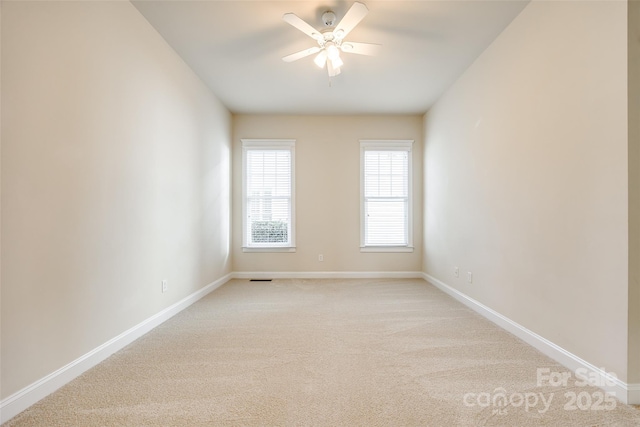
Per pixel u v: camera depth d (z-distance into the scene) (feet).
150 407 5.58
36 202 5.73
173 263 10.85
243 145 17.37
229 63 11.71
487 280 10.50
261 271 17.44
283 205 17.57
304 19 9.18
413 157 17.51
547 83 7.63
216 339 8.71
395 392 6.05
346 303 12.35
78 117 6.68
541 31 7.86
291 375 6.72
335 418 5.28
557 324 7.30
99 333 7.34
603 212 6.08
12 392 5.32
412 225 17.51
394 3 8.48
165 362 7.32
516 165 8.86
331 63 10.00
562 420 5.22
